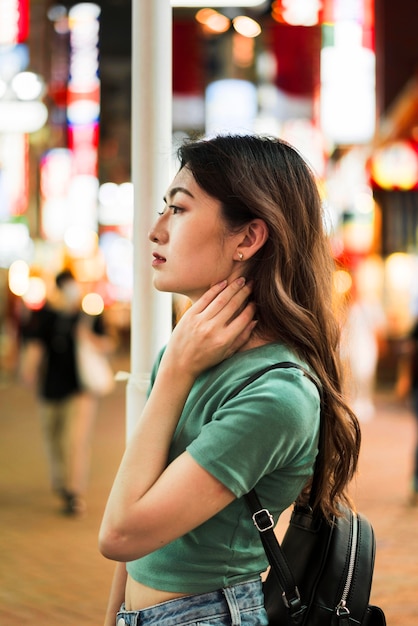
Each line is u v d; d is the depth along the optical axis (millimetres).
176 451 2037
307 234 2156
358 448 2193
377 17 23875
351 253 20844
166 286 2121
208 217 2080
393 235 20281
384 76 23938
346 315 2506
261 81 20953
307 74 20703
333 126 23172
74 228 36219
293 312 2070
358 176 22781
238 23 18000
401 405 15977
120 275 42812
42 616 5215
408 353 8773
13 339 24938
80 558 6465
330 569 2102
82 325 8148
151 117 3109
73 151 34312
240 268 2107
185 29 19281
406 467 10102
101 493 8789
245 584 2039
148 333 3053
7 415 15500
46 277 29156
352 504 2240
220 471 1888
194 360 1984
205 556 1982
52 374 7953
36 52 27234
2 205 29031
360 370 18125
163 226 2160
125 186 42062
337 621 2078
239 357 2049
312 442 2021
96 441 12234
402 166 19891
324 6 18016
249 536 2014
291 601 2010
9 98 26219
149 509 1896
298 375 1986
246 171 2088
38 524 7492
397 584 5926
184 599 1991
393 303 20094
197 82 19984
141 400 3049
